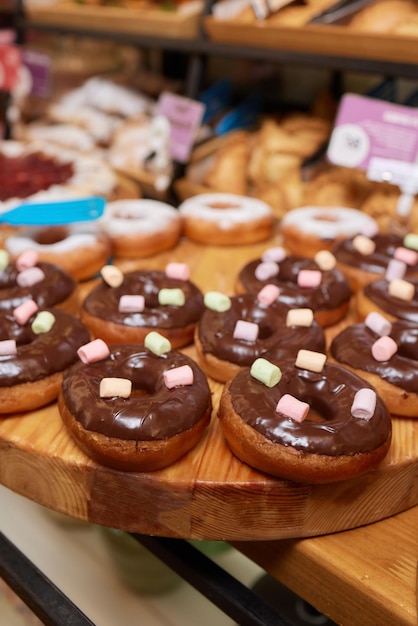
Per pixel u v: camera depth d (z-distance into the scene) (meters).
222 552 0.49
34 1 0.86
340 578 0.37
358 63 0.63
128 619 0.43
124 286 0.54
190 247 0.70
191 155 0.81
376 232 0.62
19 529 0.48
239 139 0.80
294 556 0.40
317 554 0.38
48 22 0.84
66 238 0.64
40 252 0.60
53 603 0.39
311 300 0.53
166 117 0.78
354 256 0.59
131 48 1.00
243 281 0.57
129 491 0.39
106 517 0.41
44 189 0.72
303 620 0.47
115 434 0.37
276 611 0.38
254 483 0.38
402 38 0.59
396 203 0.68
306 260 0.58
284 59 0.67
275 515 0.39
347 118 0.63
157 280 0.54
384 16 0.61
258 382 0.40
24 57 0.87
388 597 0.36
